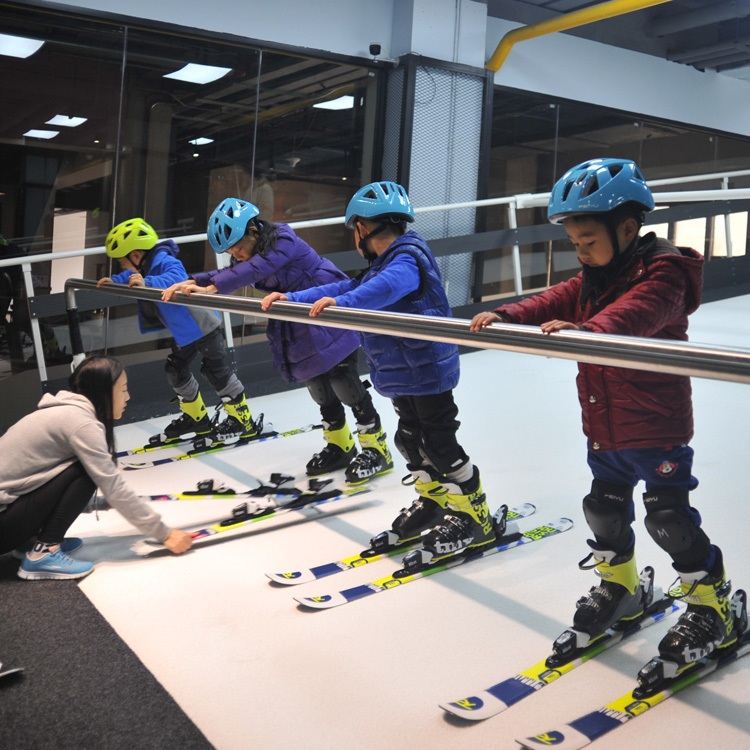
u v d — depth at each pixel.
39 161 5.16
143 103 5.48
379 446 3.39
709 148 8.91
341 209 6.43
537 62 7.39
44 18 5.10
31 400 5.05
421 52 6.40
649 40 8.14
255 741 1.61
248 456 3.89
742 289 7.49
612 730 1.61
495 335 1.60
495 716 1.68
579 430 3.97
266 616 2.19
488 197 7.30
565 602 2.22
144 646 2.02
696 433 3.80
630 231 1.68
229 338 5.26
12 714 1.68
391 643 2.02
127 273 3.83
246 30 5.81
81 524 2.99
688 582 1.79
